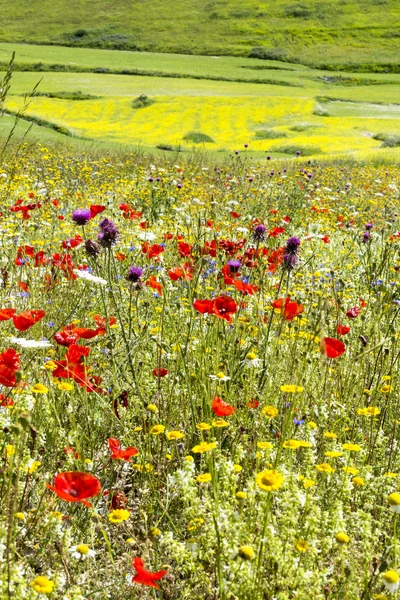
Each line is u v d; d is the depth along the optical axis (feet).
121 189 33.53
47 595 6.27
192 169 45.96
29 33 360.07
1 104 11.91
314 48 314.14
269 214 26.96
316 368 11.53
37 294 14.61
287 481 7.63
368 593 6.91
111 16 375.04
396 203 38.04
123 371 10.91
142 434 10.34
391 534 8.56
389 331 12.56
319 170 50.60
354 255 22.52
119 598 7.45
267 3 371.56
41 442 9.07
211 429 9.48
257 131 146.51
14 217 23.30
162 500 9.08
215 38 335.88
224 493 7.41
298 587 6.72
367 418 11.17
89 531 8.21
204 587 7.30
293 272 17.62
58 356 12.05
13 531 6.85
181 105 174.91
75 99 181.78
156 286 12.17
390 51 306.14
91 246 11.88
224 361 11.51
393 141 124.57
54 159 41.78
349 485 8.18
